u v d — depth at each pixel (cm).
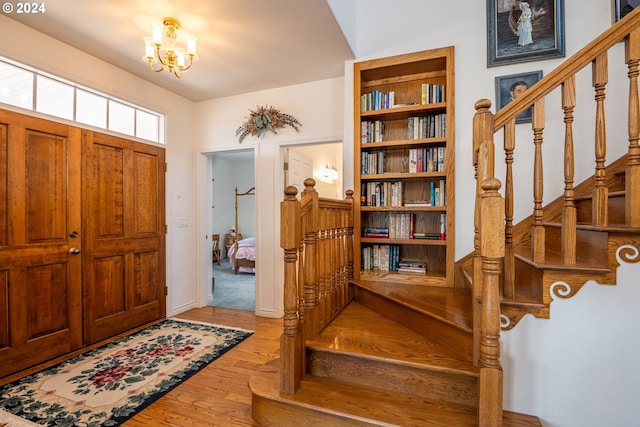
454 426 131
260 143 351
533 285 159
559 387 144
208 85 335
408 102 280
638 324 133
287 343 157
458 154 244
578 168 219
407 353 166
